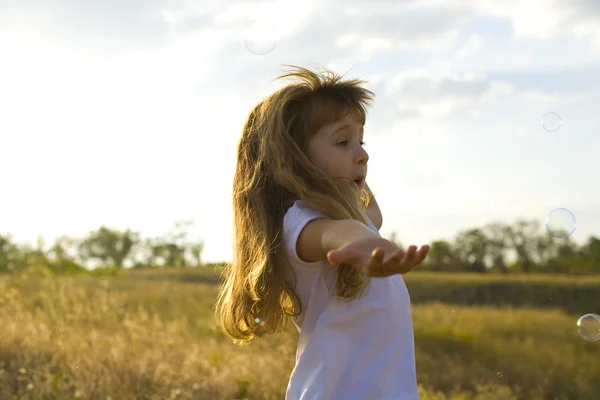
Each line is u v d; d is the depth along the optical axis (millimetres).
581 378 8523
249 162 1782
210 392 4637
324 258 1522
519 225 33594
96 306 6578
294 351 5672
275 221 1667
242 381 4840
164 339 5867
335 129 1705
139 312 6805
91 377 4457
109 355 4891
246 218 1727
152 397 4359
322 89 1729
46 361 4922
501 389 6855
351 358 1619
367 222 1811
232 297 1810
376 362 1619
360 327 1629
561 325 13508
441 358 8328
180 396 4492
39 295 7086
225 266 1947
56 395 4273
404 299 1702
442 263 34594
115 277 22062
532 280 23859
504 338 11391
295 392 1648
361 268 1186
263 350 5895
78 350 5086
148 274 24688
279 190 1691
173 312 10680
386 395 1604
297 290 1667
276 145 1688
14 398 4184
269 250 1635
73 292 6918
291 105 1728
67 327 5727
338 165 1701
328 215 1600
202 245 39031
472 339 10945
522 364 9148
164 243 39156
